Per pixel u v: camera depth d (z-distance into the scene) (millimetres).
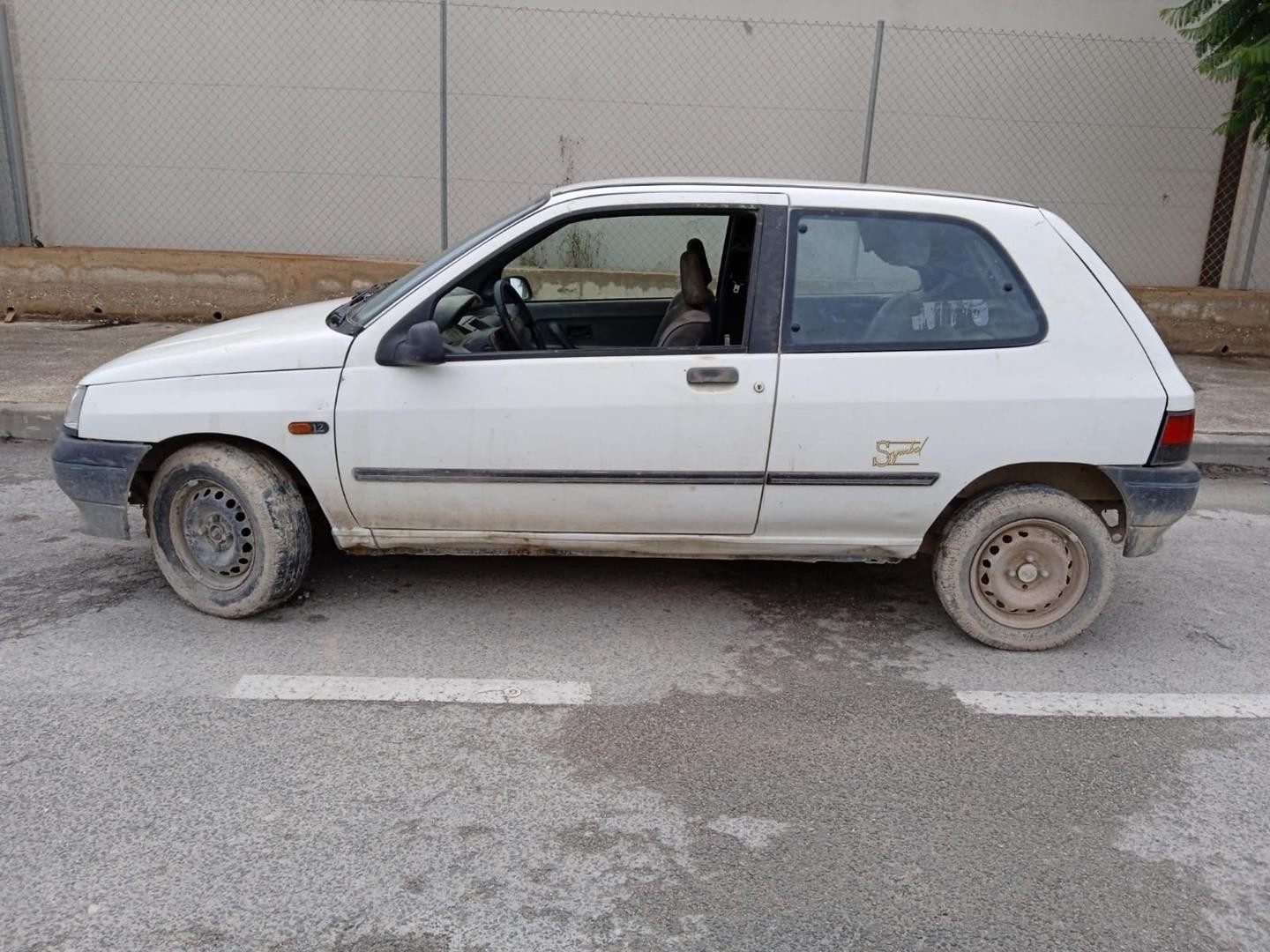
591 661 3930
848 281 3852
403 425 3863
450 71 9742
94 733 3301
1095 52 9797
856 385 3807
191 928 2475
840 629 4309
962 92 9875
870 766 3287
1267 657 4188
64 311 9672
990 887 2736
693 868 2766
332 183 10031
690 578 4785
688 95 9820
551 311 5121
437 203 10078
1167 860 2869
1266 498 6496
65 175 10000
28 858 2699
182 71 9750
